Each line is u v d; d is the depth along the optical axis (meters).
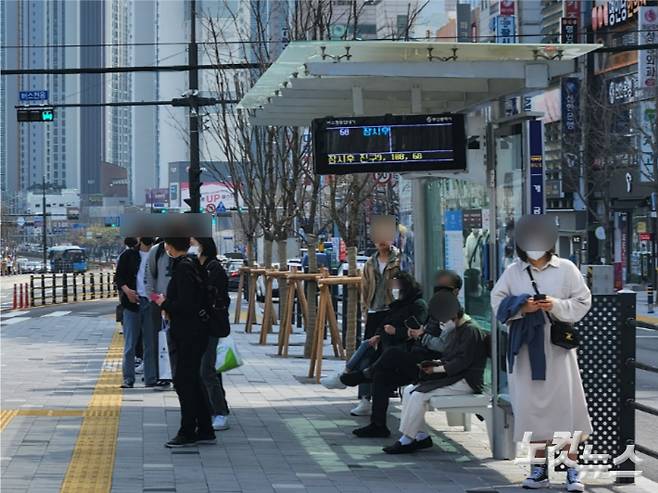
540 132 10.30
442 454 11.14
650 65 51.47
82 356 22.11
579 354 9.80
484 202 11.75
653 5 56.59
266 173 28.84
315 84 12.23
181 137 55.56
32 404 14.52
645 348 28.52
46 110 33.44
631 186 58.09
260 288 44.59
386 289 13.42
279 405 14.71
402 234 15.85
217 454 10.96
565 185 59.59
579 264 64.25
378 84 12.19
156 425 12.68
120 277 16.42
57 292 64.25
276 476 9.89
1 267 130.12
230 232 92.75
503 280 9.27
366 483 9.64
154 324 16.39
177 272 11.21
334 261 57.84
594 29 61.28
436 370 11.20
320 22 23.25
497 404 10.74
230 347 12.40
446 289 11.03
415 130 11.70
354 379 12.82
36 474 9.80
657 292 45.81
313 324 21.78
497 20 72.81
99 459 10.56
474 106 12.49
